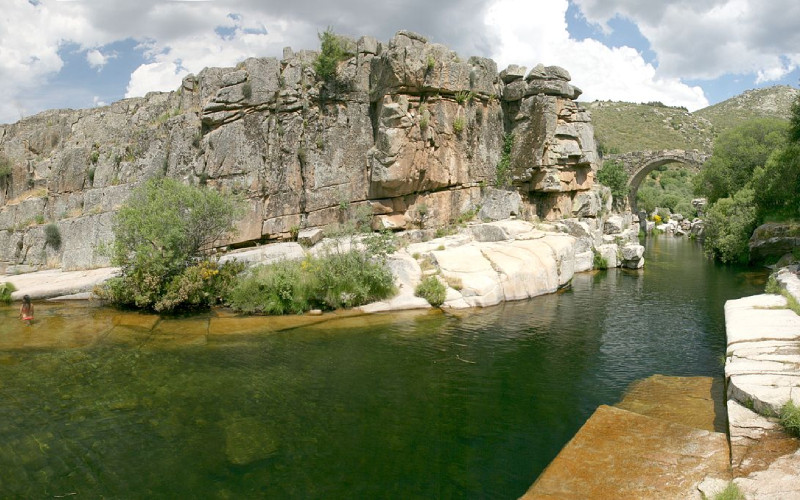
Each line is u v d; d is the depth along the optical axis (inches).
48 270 1031.6
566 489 285.0
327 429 373.4
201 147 989.2
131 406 409.4
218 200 776.9
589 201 1216.8
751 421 321.7
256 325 650.8
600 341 592.7
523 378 474.9
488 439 358.6
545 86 1114.7
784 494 244.7
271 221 975.6
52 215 1125.7
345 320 679.7
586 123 1208.2
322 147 1000.2
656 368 499.2
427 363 514.6
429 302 754.2
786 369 373.7
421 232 1018.1
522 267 844.0
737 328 490.0
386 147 968.9
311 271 747.4
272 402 419.5
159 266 723.4
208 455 336.8
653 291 895.7
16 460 329.4
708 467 290.4
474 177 1119.0
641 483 283.4
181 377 471.8
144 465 324.5
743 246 1259.2
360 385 456.4
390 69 952.3
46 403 414.0
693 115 4360.2
